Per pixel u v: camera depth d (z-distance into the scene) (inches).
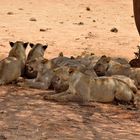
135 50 1929.1
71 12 2970.0
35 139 828.0
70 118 968.9
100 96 1093.8
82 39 2118.6
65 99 1082.1
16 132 862.5
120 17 2896.2
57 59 1294.3
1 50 1737.2
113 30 2389.3
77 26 2480.3
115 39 2169.0
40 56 1343.5
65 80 1145.4
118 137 875.4
